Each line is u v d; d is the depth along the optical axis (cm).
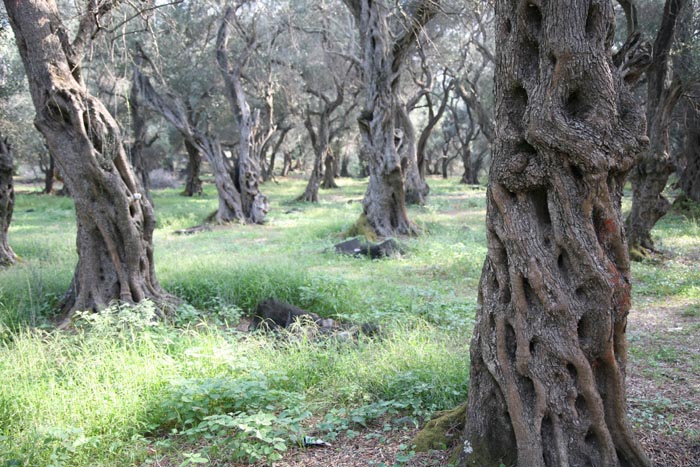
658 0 1593
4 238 1248
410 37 1448
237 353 562
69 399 448
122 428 418
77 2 780
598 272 309
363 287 925
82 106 707
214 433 425
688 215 1833
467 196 3142
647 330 695
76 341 596
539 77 310
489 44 2723
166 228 2028
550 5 297
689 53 1325
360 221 1572
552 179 310
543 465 322
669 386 505
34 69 695
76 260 1131
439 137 5816
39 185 4675
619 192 323
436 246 1336
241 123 2195
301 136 5525
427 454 377
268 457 385
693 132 1925
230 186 2173
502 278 336
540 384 321
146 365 512
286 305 718
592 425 322
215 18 2181
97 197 725
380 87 1500
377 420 445
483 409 352
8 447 383
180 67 2444
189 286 843
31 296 746
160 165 5159
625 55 469
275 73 2588
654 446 377
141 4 818
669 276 970
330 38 2398
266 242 1603
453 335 641
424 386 467
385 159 1532
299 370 532
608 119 302
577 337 318
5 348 563
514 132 324
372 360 547
